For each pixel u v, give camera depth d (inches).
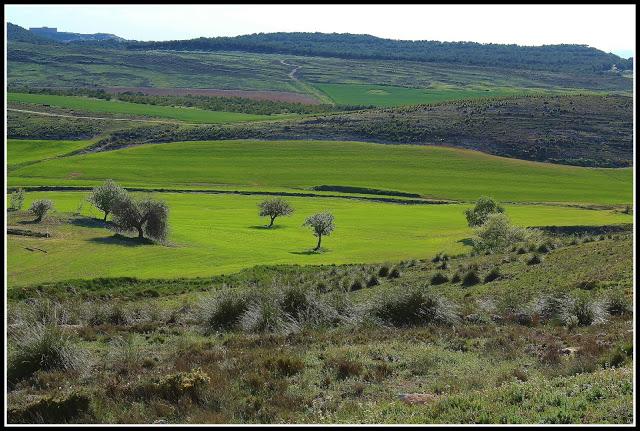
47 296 1875.0
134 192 5270.7
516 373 744.3
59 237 2999.5
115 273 2316.7
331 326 1175.6
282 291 1257.4
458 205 5132.9
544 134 7283.5
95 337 1117.1
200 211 4579.2
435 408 605.6
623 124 7460.6
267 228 3961.6
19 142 7101.4
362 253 3029.0
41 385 783.1
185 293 1969.7
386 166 6451.8
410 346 944.9
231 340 1032.8
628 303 1188.5
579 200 5344.5
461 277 1792.6
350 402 681.0
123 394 719.7
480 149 7081.7
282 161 6589.6
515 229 2908.5
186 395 701.9
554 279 1590.8
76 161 6373.0
